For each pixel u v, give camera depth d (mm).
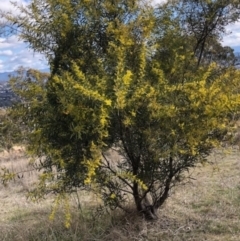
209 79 4391
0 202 7121
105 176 4031
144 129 3930
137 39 4102
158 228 4648
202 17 5117
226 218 4910
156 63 4172
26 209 6328
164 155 3879
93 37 4199
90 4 4102
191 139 3863
